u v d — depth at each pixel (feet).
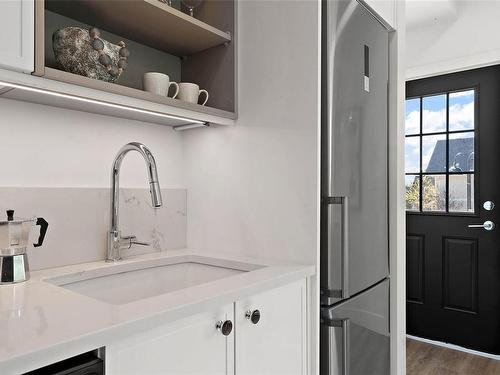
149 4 4.03
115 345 2.39
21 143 4.00
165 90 4.37
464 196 9.39
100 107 4.23
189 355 2.88
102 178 4.68
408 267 10.05
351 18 5.03
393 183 6.22
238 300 3.31
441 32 9.48
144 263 4.54
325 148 4.52
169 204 5.39
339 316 4.63
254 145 4.88
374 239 5.57
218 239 5.24
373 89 5.62
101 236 4.58
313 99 4.40
